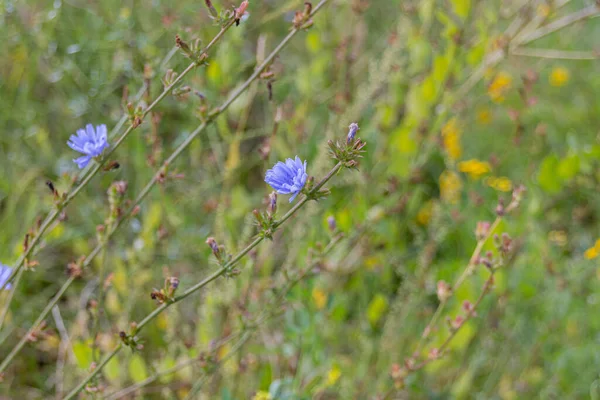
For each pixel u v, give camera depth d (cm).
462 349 354
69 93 429
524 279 356
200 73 360
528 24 413
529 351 368
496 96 443
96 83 404
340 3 432
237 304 302
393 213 371
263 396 294
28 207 377
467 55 385
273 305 272
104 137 229
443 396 345
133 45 403
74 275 266
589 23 591
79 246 367
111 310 346
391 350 345
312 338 300
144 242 344
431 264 391
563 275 378
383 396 296
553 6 397
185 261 381
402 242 389
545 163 378
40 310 371
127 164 395
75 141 230
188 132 372
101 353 334
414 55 393
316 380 309
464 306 272
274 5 469
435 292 374
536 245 367
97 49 408
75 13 447
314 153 391
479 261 269
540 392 362
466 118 470
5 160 414
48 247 389
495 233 287
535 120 498
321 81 428
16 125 427
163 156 384
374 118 406
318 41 395
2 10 391
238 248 313
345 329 368
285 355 320
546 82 542
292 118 387
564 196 430
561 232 430
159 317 356
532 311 374
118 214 256
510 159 479
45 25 412
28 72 415
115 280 332
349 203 372
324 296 338
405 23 398
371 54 470
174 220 362
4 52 419
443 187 428
